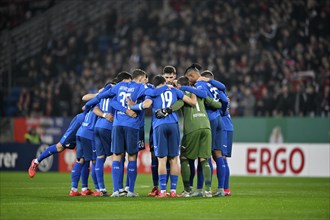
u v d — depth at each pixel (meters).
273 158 76.31
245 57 93.56
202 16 103.62
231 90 89.31
